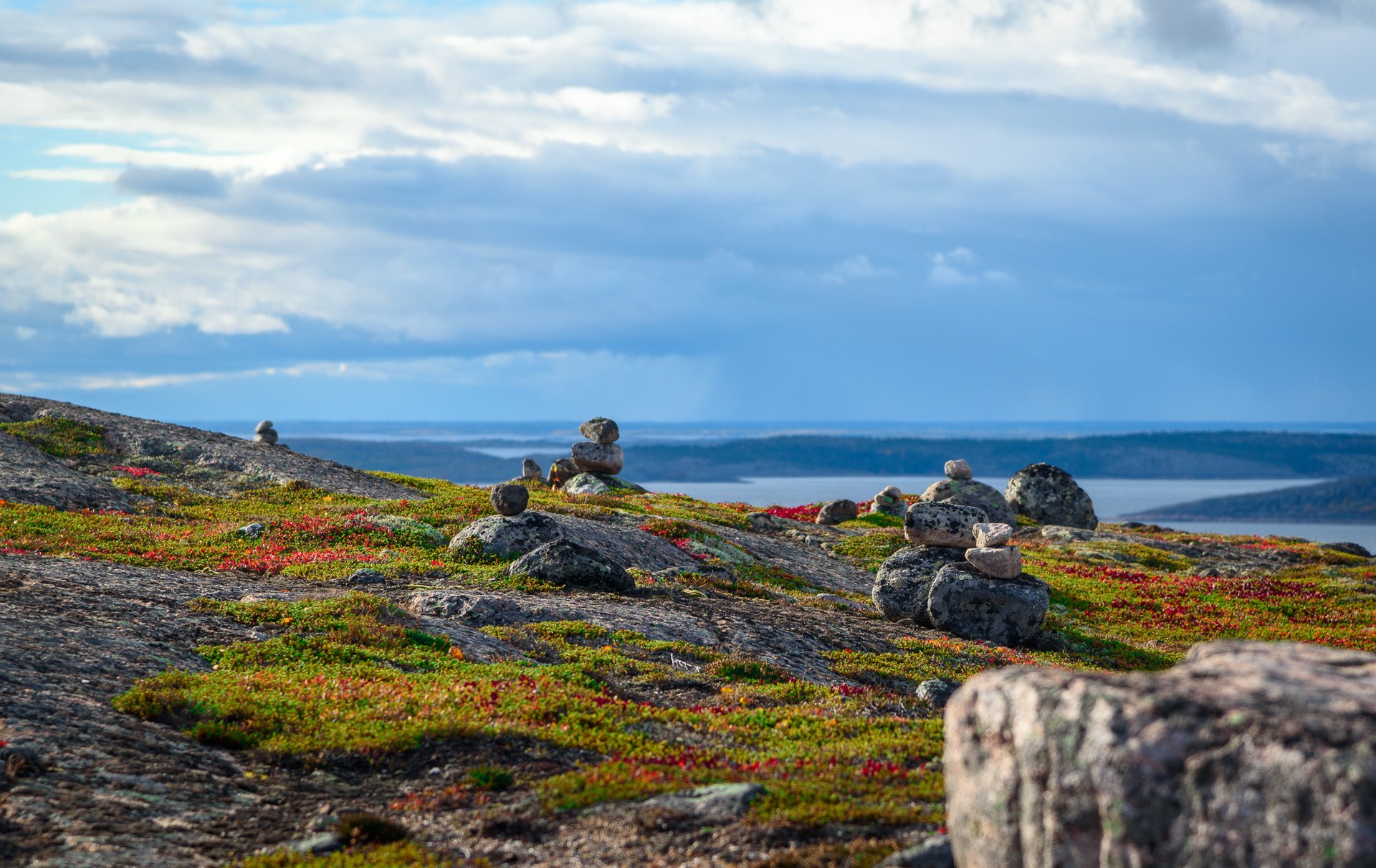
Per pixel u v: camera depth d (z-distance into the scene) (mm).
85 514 41469
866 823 12352
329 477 59156
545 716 17625
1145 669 33500
